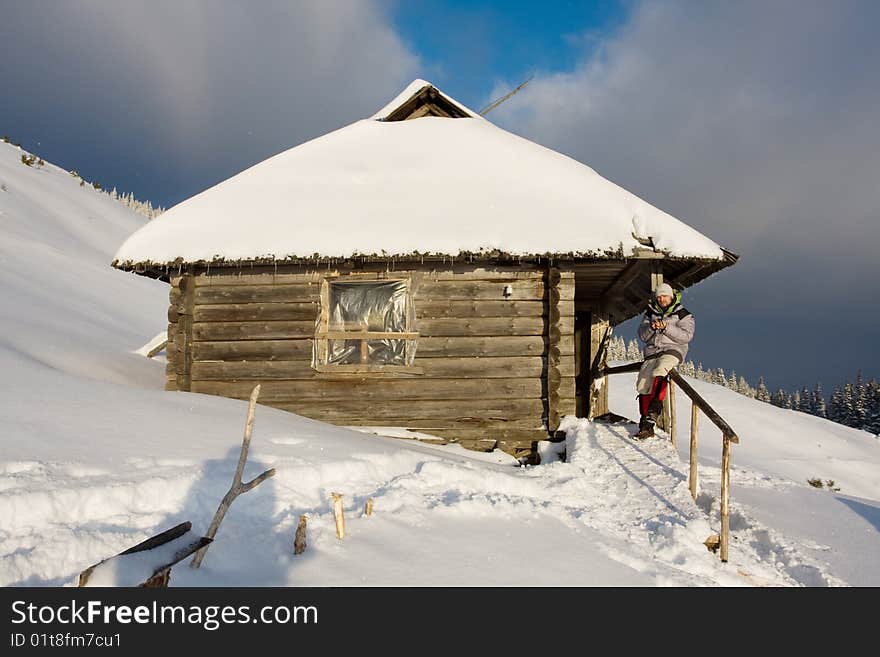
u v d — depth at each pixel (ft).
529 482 16.89
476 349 25.79
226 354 26.68
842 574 13.87
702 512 15.51
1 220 91.25
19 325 31.60
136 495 11.36
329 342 26.35
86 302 59.26
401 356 25.90
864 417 263.08
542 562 11.02
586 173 29.60
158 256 25.67
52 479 11.19
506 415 25.54
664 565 12.19
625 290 33.78
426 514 12.75
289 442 16.83
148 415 17.25
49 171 175.32
